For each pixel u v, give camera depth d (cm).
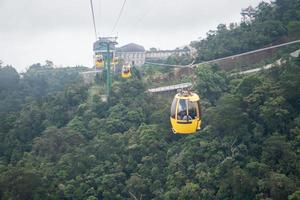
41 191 8869
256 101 9812
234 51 15112
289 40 14362
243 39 15088
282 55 12862
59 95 13912
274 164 8594
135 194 9394
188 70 15100
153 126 10881
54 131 11150
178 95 5106
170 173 9575
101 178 9594
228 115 9650
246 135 9456
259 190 8069
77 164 9850
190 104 4988
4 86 19162
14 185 8712
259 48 14738
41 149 10862
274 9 16175
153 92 13600
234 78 12300
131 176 9738
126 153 10419
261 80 10519
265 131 9488
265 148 8831
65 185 9412
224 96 10356
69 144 10938
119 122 11544
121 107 12144
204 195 8644
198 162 9500
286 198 7756
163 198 9081
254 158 8938
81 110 12688
